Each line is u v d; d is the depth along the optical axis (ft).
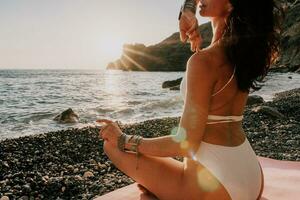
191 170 8.24
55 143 29.19
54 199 15.37
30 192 16.07
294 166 13.78
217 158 7.69
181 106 64.64
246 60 7.30
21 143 29.19
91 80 250.37
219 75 7.47
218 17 7.86
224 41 7.44
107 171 19.86
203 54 7.48
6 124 45.96
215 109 7.70
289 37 326.85
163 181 8.75
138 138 8.87
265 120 39.34
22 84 176.86
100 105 70.69
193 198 8.25
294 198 10.41
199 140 7.66
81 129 36.58
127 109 59.47
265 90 108.37
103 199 10.07
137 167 9.03
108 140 9.46
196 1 8.23
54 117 50.19
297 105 52.01
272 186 11.44
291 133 30.32
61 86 159.22
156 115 54.19
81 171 19.80
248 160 8.13
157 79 276.62
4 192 16.16
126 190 10.69
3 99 88.02
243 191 7.79
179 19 8.32
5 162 22.07
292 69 271.69
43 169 20.66
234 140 7.94
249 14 7.17
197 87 7.42
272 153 22.75
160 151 8.29
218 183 7.65
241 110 8.15
